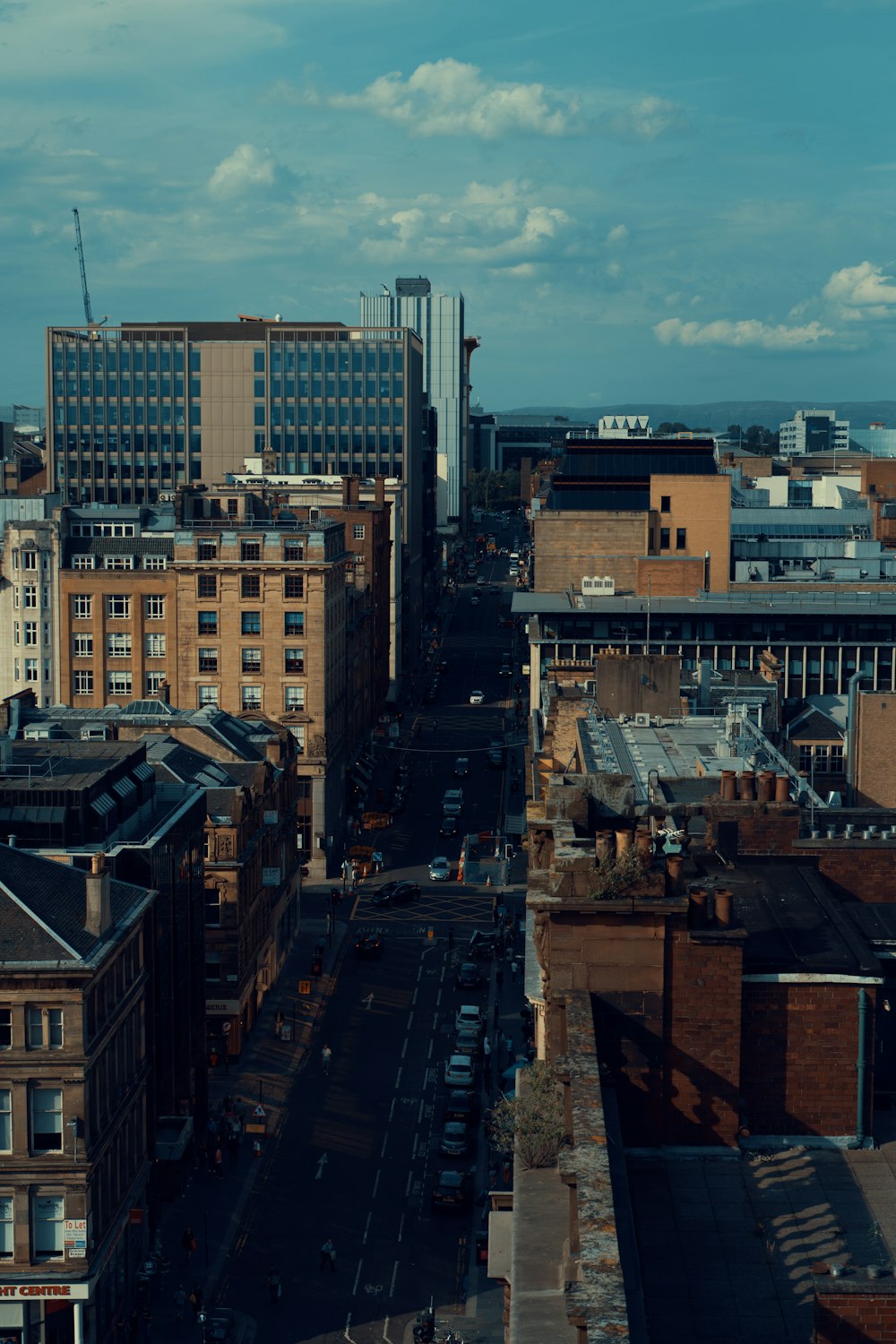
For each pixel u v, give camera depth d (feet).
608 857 128.67
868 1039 128.26
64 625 648.38
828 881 163.53
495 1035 421.18
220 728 497.05
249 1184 350.43
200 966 370.73
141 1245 307.78
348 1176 354.95
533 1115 125.70
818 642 636.89
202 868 377.09
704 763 289.12
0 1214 268.82
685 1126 127.03
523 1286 102.37
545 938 144.77
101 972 275.80
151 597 645.10
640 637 650.02
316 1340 285.43
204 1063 373.81
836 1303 87.92
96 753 364.17
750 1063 128.67
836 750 475.72
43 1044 266.98
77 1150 267.39
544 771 395.96
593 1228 90.99
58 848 326.24
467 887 589.32
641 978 127.13
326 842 611.06
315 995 471.21
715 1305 102.47
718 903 128.47
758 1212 115.75
